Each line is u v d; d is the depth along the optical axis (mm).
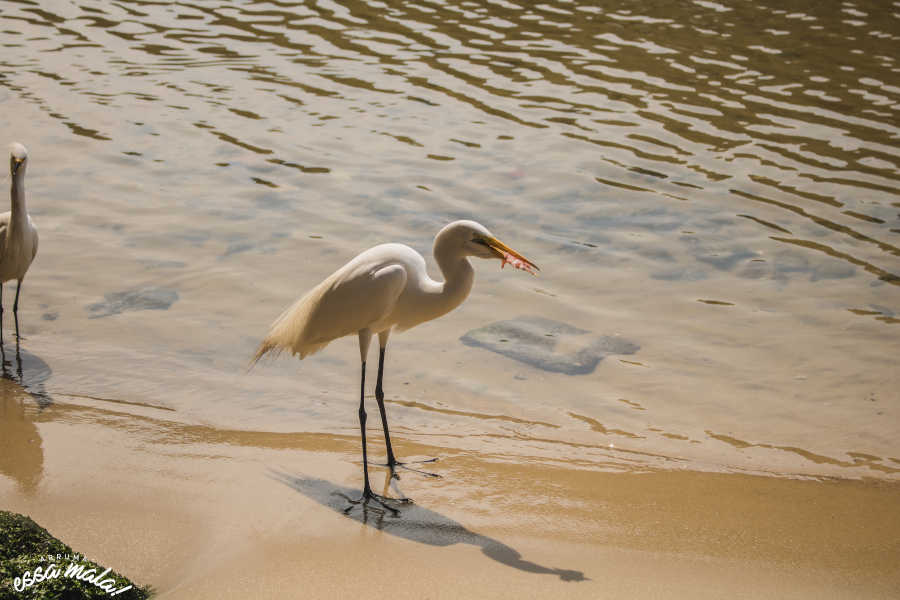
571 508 6613
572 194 12609
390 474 7074
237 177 12984
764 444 7672
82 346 9094
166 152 13680
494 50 17844
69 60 17250
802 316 9805
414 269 7125
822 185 12750
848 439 7734
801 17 19984
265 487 6746
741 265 10875
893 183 12766
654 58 17516
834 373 8750
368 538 6082
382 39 18453
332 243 11297
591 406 8266
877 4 20906
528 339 9375
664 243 11391
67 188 12500
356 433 7797
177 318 9633
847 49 17984
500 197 12508
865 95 15750
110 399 8195
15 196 8844
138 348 9086
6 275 9094
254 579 5492
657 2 21000
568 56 17578
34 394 8211
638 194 12578
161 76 16578
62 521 6160
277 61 17312
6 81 16062
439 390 8508
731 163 13422
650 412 8180
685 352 9156
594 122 14742
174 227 11586
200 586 5406
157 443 7434
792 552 6031
